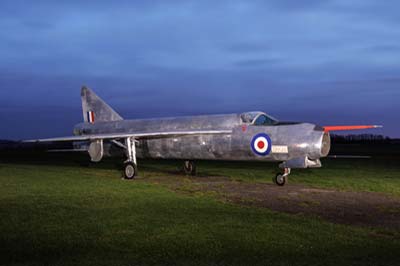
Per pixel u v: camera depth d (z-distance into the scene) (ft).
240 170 75.00
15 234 24.62
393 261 20.01
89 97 78.13
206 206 34.42
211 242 23.07
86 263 19.43
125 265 19.16
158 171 72.64
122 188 45.57
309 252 21.42
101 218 29.14
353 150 202.49
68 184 49.11
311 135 50.03
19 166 81.10
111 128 71.10
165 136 62.34
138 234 24.72
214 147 57.88
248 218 29.50
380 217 31.55
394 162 103.14
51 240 23.38
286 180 52.34
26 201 36.29
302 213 32.76
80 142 76.38
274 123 54.54
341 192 45.75
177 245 22.49
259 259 20.16
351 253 21.29
